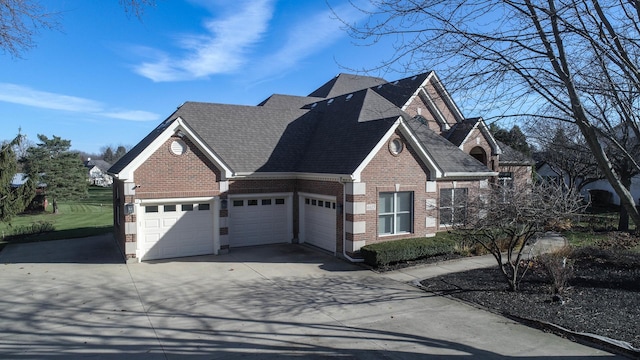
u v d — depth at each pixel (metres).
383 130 15.82
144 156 15.35
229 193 17.61
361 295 11.39
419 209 16.98
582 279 12.30
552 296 10.76
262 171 18.06
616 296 10.64
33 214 38.06
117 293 11.59
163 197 15.73
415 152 16.78
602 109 8.00
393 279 13.08
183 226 16.41
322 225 17.55
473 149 26.67
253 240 18.62
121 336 8.53
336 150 17.55
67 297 11.22
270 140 20.14
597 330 8.42
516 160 27.94
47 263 15.49
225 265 14.95
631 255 15.07
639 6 6.16
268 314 9.87
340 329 8.90
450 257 15.77
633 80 6.36
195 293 11.59
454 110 25.53
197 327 9.02
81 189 42.28
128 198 15.22
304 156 19.69
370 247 14.70
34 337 8.49
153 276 13.45
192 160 16.22
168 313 9.95
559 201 10.53
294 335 8.57
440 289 11.85
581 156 23.47
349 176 15.02
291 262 15.41
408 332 8.71
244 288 12.08
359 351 7.78
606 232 21.80
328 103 24.11
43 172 39.00
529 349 7.82
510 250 11.55
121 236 17.34
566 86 6.62
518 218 10.45
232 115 20.78
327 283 12.62
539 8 6.32
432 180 17.33
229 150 18.52
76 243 20.00
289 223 19.11
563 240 19.47
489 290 11.52
